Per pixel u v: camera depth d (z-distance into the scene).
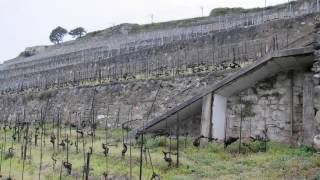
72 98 28.17
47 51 66.00
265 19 40.03
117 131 22.27
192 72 24.42
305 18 27.53
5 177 13.23
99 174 12.62
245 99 17.12
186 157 14.23
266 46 27.27
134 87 24.75
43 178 12.95
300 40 17.66
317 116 13.95
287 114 16.08
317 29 14.41
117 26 66.06
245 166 12.66
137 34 53.31
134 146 16.55
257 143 15.02
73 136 20.17
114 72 32.84
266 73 16.34
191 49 30.42
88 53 47.94
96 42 57.28
